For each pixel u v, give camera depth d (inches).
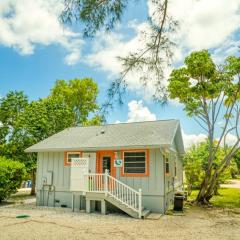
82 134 732.0
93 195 555.8
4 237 350.6
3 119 978.1
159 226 426.3
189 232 385.1
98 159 627.2
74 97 1359.5
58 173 657.0
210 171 731.4
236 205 701.3
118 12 183.9
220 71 746.2
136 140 590.9
